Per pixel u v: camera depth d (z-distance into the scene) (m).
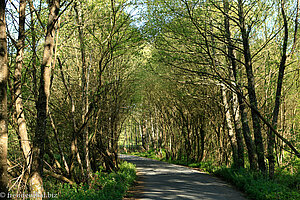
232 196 11.02
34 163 7.84
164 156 42.97
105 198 9.79
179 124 34.50
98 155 21.27
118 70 17.89
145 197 10.97
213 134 28.03
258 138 13.62
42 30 9.97
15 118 9.75
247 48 13.61
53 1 8.16
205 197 10.80
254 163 14.89
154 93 34.31
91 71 15.15
